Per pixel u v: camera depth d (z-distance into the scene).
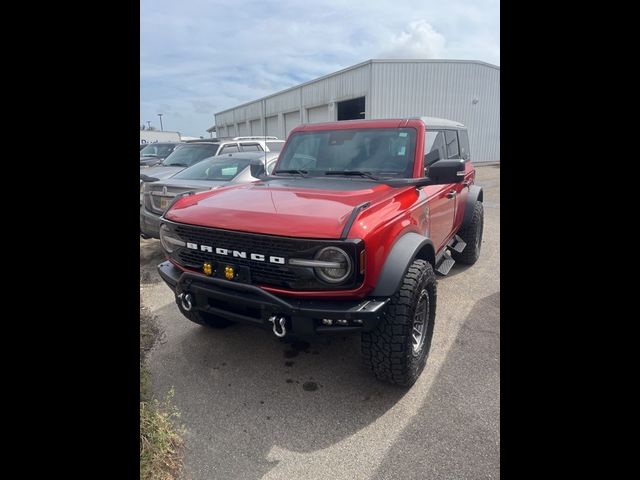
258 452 2.42
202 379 3.16
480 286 4.99
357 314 2.39
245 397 2.93
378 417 2.69
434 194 3.65
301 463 2.34
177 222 2.97
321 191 3.09
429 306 3.09
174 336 3.82
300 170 3.97
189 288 2.87
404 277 2.70
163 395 2.96
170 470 2.27
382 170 3.59
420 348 3.02
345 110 25.91
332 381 3.10
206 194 3.42
